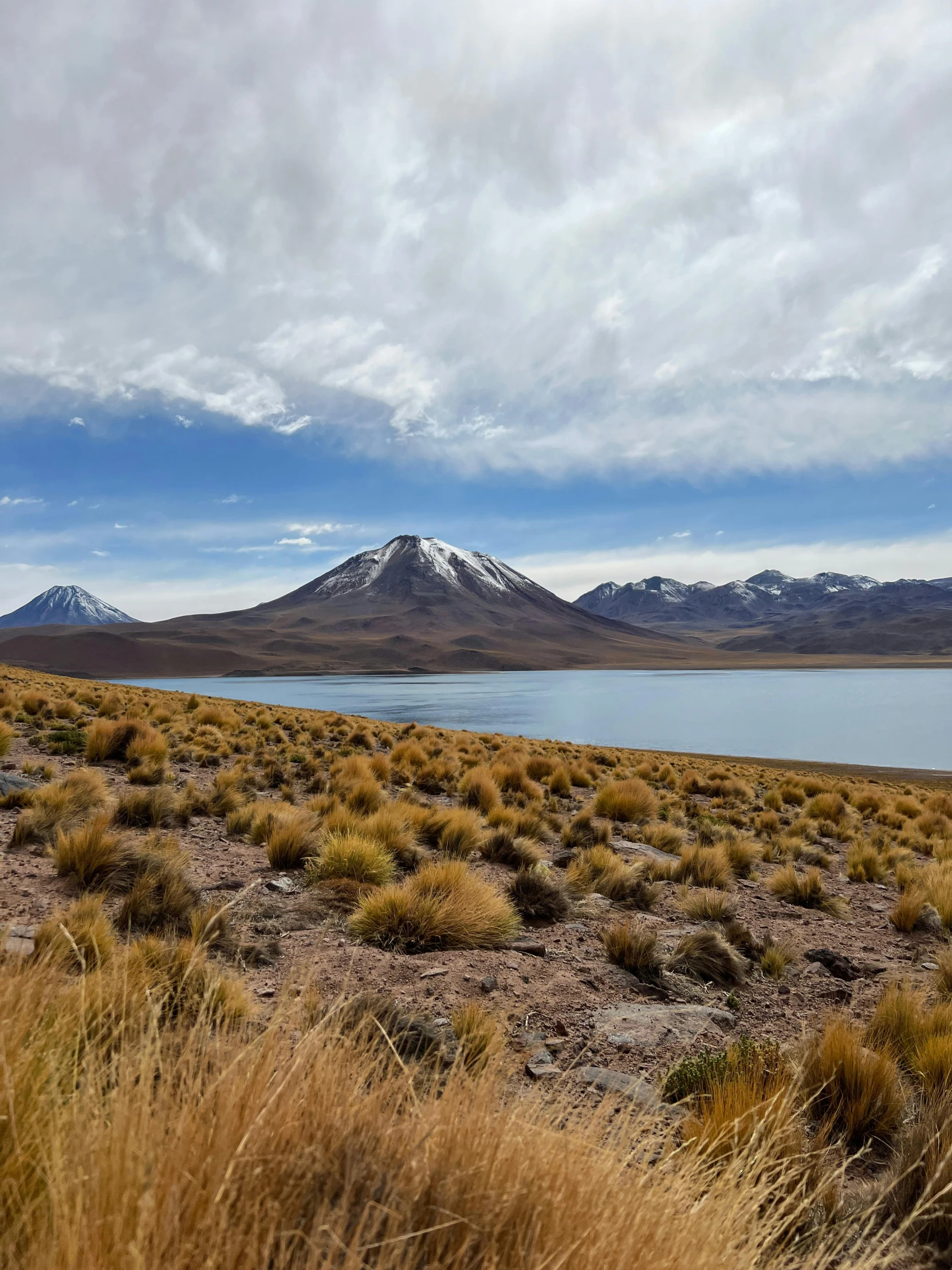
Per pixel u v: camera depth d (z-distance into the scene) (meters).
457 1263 1.51
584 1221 1.78
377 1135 1.93
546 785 19.39
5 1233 1.55
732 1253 1.98
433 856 9.51
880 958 7.68
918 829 18.77
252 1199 1.52
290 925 6.25
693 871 10.72
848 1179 3.45
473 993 5.28
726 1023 5.44
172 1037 2.53
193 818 10.21
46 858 7.15
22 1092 1.93
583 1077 4.19
